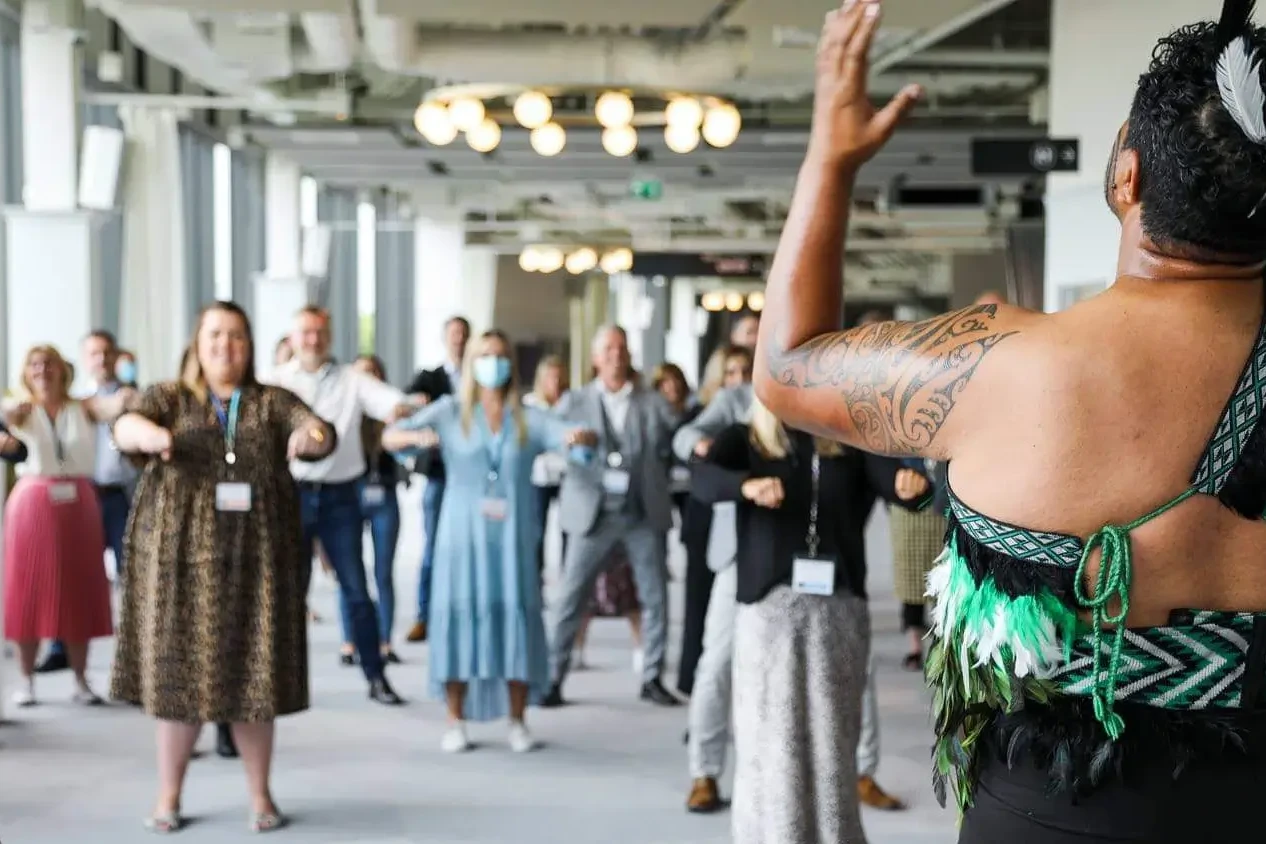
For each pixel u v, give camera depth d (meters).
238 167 17.20
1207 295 1.19
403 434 5.58
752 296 34.44
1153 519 1.16
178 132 14.61
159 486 4.37
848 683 3.60
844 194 1.31
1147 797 1.15
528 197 23.58
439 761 5.51
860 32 1.26
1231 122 1.14
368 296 24.61
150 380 13.14
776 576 3.58
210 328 4.41
